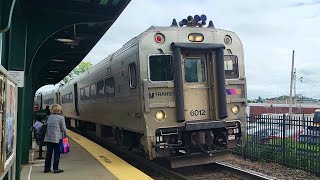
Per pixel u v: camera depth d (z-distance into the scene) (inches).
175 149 362.3
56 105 317.4
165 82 350.9
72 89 874.1
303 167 402.3
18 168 251.6
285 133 435.8
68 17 347.3
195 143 360.8
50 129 311.6
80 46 545.6
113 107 464.1
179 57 352.5
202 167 408.8
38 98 1797.5
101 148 466.0
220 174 372.8
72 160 370.9
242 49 387.9
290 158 422.6
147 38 352.8
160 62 353.7
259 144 470.0
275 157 445.7
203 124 353.1
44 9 335.3
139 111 356.5
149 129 343.3
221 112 362.6
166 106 349.7
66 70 847.1
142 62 347.9
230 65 379.6
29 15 334.0
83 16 351.3
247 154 486.3
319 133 388.2
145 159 430.6
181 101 349.1
